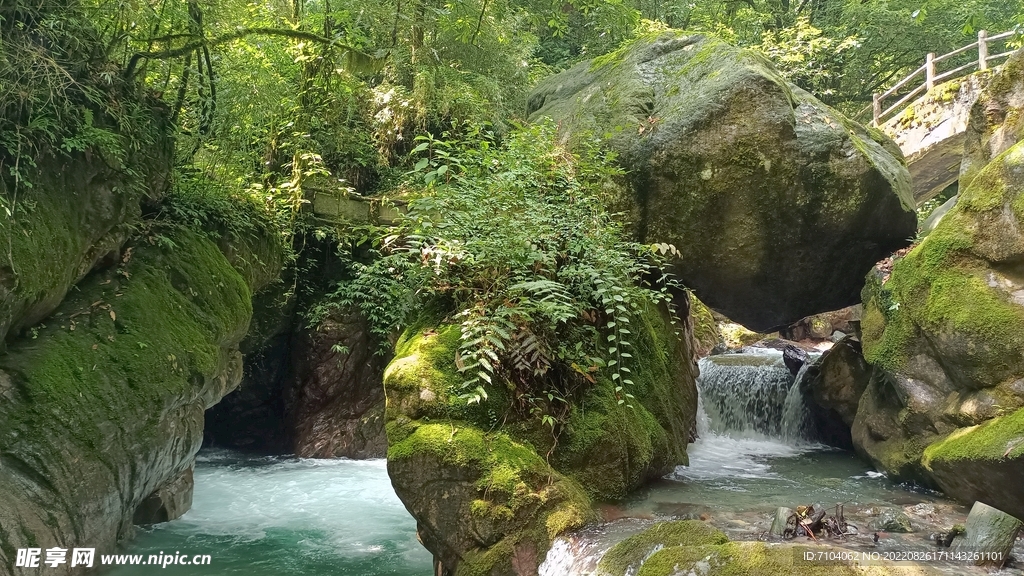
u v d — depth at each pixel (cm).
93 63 472
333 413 887
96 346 448
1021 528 409
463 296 504
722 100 623
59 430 406
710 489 552
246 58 673
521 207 538
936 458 477
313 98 892
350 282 866
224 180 655
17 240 386
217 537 575
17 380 398
